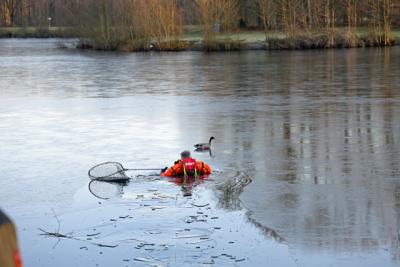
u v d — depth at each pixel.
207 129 20.00
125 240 9.61
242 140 17.92
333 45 71.94
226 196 11.91
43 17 136.25
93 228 10.23
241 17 94.62
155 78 40.28
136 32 79.25
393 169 13.93
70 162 15.45
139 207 11.32
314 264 8.54
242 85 34.25
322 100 26.53
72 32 95.00
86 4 86.06
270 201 11.55
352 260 8.63
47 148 17.38
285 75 39.47
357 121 20.77
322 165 14.50
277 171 13.98
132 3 80.94
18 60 62.44
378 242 9.29
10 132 20.25
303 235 9.67
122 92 32.41
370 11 76.31
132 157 15.91
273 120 21.48
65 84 37.59
